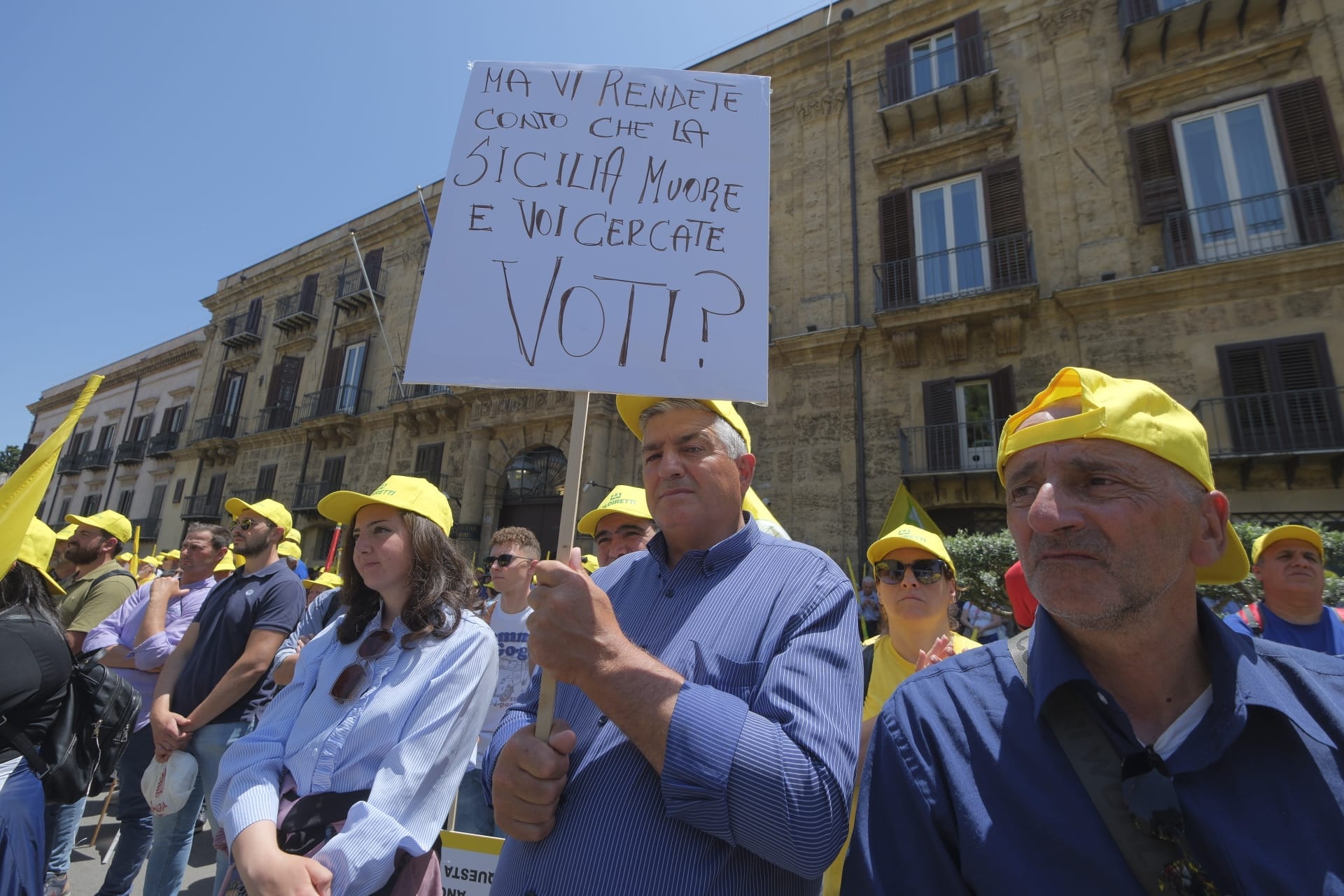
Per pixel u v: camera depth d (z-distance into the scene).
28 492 2.25
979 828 1.08
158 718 3.12
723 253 1.75
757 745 1.15
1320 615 3.39
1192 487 1.22
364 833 1.69
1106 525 1.15
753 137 1.88
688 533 1.68
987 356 10.71
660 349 1.65
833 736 1.23
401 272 19.05
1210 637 1.15
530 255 1.75
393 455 17.52
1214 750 1.05
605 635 1.23
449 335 1.68
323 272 21.33
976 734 1.19
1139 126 10.37
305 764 1.88
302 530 18.50
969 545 8.14
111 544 4.68
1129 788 1.03
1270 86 9.63
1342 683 1.16
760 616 1.47
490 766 1.61
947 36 12.52
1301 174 9.19
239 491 20.70
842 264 12.27
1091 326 9.98
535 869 1.29
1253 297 9.03
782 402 12.15
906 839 1.16
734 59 14.39
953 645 2.57
